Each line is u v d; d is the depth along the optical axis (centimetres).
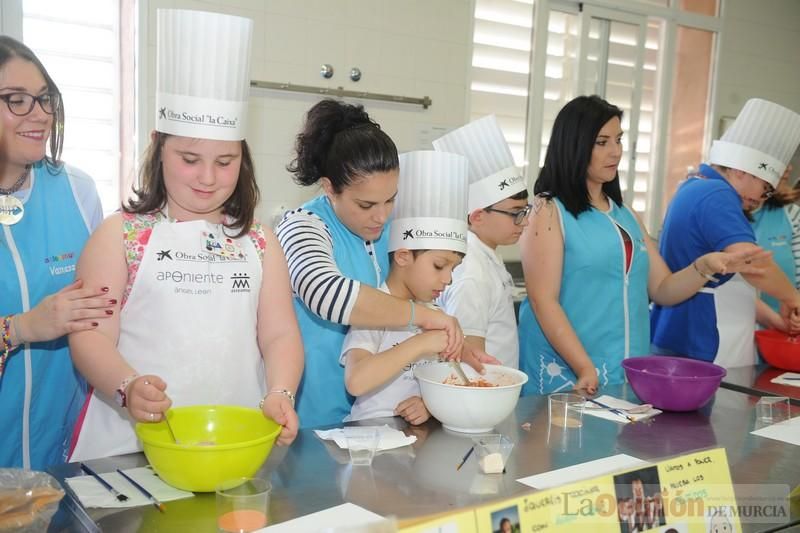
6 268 159
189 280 136
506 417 151
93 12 291
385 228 179
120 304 135
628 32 431
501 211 191
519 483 118
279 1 321
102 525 99
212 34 126
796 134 229
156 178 138
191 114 128
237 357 140
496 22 389
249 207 145
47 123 155
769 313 243
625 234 213
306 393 175
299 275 151
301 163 169
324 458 127
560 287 212
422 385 145
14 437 163
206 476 104
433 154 153
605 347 212
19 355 160
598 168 206
